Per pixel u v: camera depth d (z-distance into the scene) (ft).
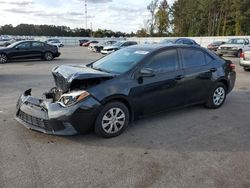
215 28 201.36
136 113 15.88
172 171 11.57
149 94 16.03
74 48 136.77
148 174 11.30
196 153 13.26
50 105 13.96
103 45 97.25
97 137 14.83
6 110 19.39
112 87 14.51
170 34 245.65
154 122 17.39
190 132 15.90
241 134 15.76
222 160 12.60
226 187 10.45
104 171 11.47
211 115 19.10
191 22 222.28
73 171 11.41
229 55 72.95
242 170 11.74
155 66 16.46
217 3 191.62
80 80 14.01
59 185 10.39
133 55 16.85
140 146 13.92
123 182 10.69
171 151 13.43
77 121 13.65
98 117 14.24
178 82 17.44
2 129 15.66
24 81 31.96
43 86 28.94
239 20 164.86
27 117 14.74
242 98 24.39
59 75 15.40
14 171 11.28
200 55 19.40
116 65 16.42
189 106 19.21
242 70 44.80
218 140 14.84
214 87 20.07
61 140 14.39
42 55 59.47
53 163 12.03
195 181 10.83
